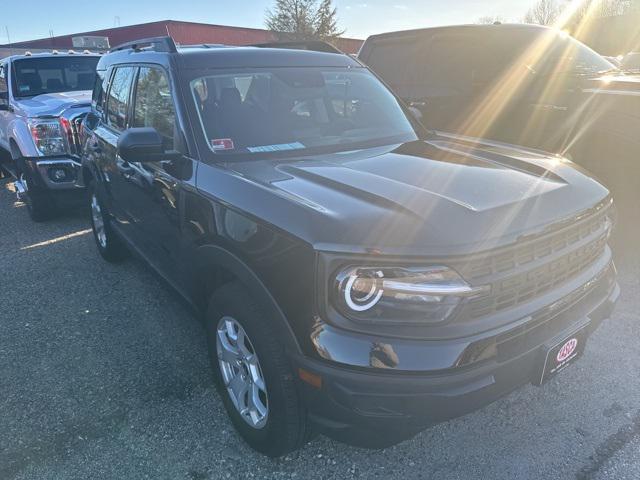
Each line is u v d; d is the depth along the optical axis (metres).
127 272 4.93
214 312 2.68
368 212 2.10
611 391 3.00
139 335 3.79
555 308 2.27
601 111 4.87
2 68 7.88
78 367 3.41
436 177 2.49
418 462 2.56
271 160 2.88
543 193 2.35
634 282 4.25
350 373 1.99
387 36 7.22
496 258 2.03
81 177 5.20
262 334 2.30
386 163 2.76
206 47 3.69
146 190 3.46
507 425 2.78
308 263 2.05
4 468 2.59
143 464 2.60
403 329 1.98
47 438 2.78
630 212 4.82
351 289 1.97
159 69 3.39
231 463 2.60
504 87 5.83
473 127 6.16
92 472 2.56
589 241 2.45
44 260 5.33
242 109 3.16
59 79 7.71
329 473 2.52
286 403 2.28
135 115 3.79
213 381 3.23
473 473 2.48
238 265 2.41
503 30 6.04
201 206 2.71
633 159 4.67
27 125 6.14
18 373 3.37
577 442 2.64
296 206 2.20
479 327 2.02
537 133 5.57
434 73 6.50
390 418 2.00
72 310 4.20
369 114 3.59
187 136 2.96
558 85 5.39
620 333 3.57
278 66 3.50
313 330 2.06
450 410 1.99
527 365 2.17
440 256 1.93
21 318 4.09
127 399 3.08
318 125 3.30
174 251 3.20
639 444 2.60
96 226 5.19
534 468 2.49
